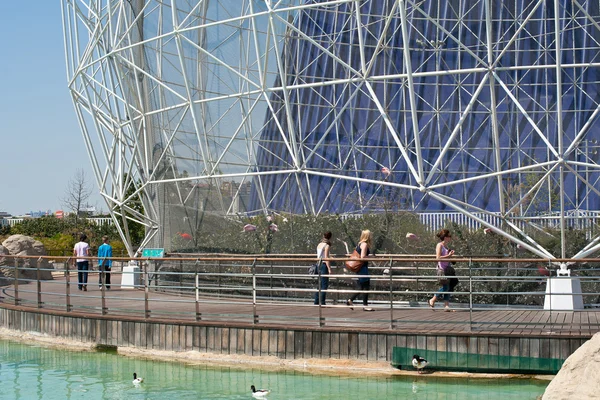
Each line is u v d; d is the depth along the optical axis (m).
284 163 23.89
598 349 9.45
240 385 12.70
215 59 22.22
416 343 13.55
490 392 11.98
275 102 24.06
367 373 13.41
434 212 24.06
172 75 24.86
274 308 17.88
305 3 25.56
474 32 27.27
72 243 46.56
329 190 24.09
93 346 16.42
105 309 16.73
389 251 22.67
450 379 12.91
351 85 25.67
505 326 14.21
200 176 24.31
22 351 16.20
